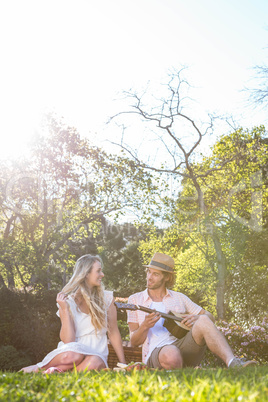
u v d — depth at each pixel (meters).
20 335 14.75
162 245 25.47
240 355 10.06
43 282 18.62
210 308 23.47
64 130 23.77
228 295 20.44
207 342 4.17
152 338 4.71
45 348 15.04
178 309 4.98
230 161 22.48
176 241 25.44
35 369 3.93
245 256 20.91
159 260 5.08
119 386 2.17
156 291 5.07
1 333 14.62
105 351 4.28
